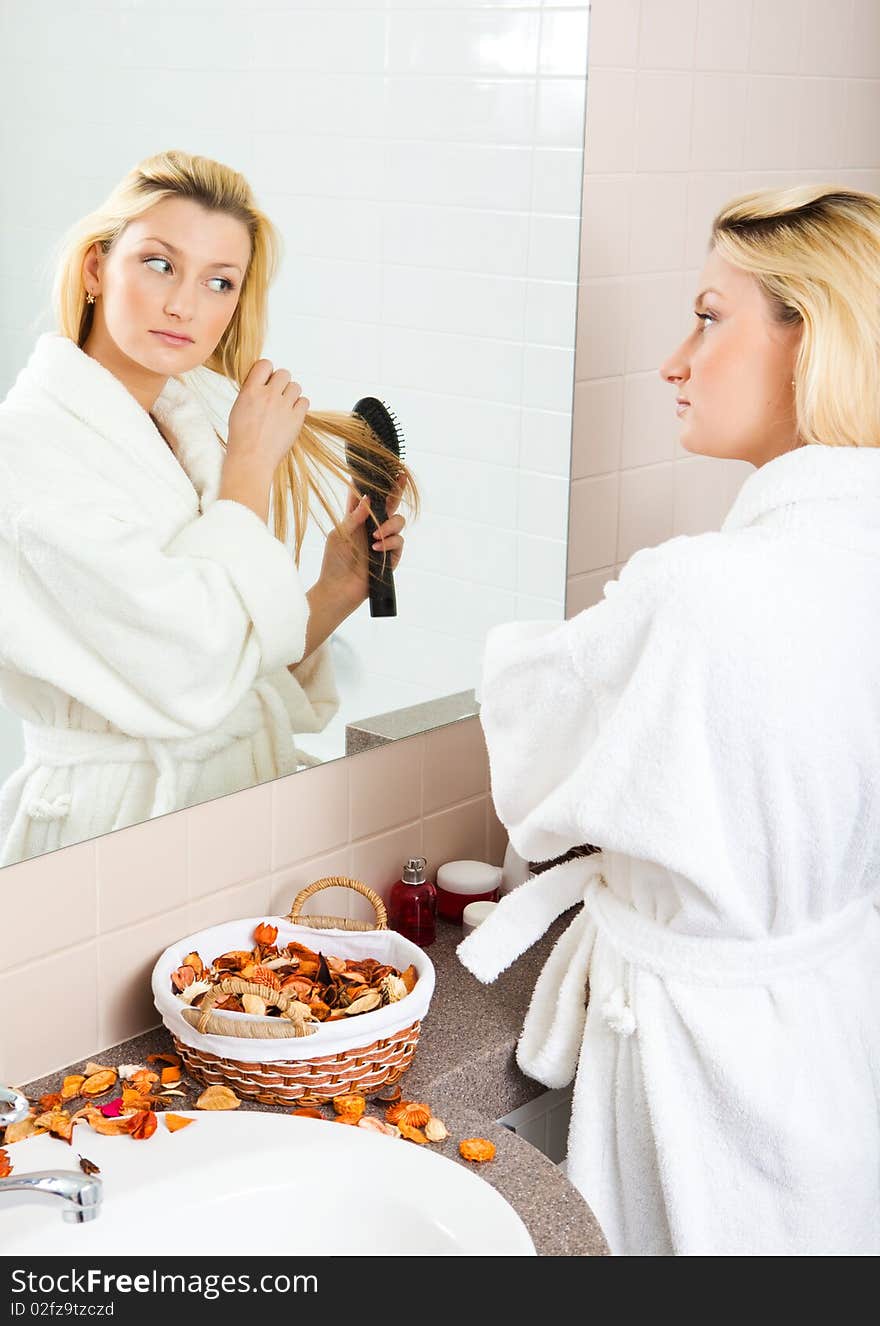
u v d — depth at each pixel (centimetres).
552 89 149
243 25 120
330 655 142
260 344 128
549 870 139
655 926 128
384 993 127
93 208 113
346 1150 114
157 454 121
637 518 179
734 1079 123
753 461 135
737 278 130
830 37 192
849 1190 128
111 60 112
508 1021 144
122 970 132
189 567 126
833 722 119
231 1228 109
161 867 132
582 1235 110
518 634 141
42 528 114
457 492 151
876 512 122
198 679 129
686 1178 124
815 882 124
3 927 121
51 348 113
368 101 132
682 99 169
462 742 164
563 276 155
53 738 119
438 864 165
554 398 158
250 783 138
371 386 139
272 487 132
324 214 130
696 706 117
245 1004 123
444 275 143
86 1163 108
